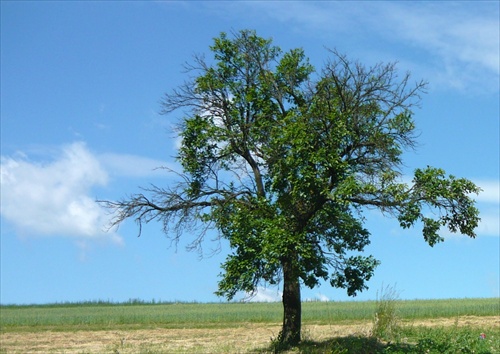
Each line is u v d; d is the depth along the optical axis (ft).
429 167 78.02
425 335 88.84
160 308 210.18
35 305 247.70
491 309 143.54
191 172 85.05
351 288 85.25
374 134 79.66
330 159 77.46
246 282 80.12
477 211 77.51
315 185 77.66
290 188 80.94
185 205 83.56
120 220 83.56
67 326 133.18
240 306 217.77
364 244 86.58
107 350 89.20
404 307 154.20
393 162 80.59
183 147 84.94
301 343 85.25
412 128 79.82
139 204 83.71
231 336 107.76
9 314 180.24
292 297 85.15
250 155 86.38
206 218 82.94
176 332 116.98
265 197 84.53
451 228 78.59
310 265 83.05
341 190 76.28
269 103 84.48
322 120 79.66
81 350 89.66
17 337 110.93
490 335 92.63
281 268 83.10
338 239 85.92
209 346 90.79
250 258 80.18
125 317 148.66
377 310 94.84
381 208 78.18
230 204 83.56
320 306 181.78
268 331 116.47
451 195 76.07
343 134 78.54
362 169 81.92
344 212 85.76
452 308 147.23
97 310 202.39
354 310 153.48
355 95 80.89
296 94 85.15
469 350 81.05
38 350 90.58
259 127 83.82
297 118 79.97
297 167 77.97
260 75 85.25
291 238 76.23
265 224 78.89
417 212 76.74
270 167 83.25
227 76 86.48
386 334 89.97
